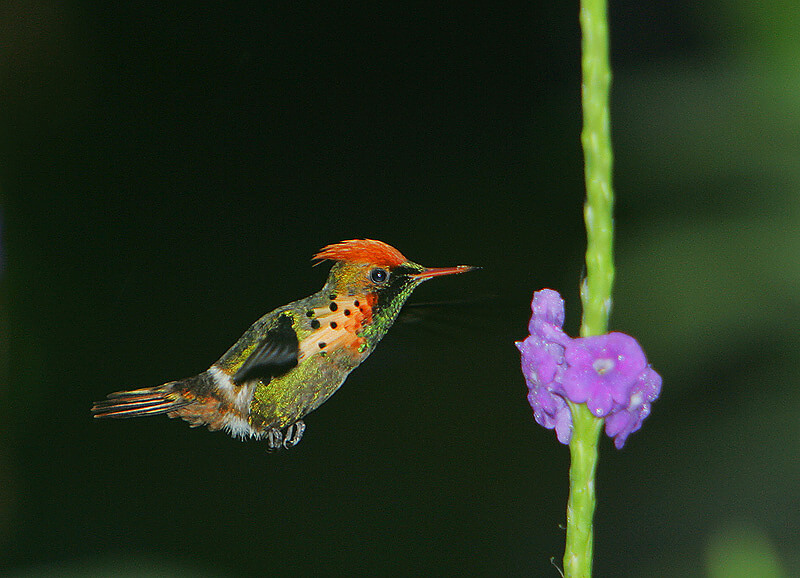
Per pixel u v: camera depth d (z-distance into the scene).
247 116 3.36
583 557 1.84
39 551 1.96
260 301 2.51
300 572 2.05
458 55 3.62
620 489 2.14
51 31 2.00
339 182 3.59
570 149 2.72
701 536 2.01
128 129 2.81
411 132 3.62
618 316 1.93
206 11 2.93
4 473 1.96
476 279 2.17
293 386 1.89
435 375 2.55
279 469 2.20
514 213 3.15
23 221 2.01
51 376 1.99
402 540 2.24
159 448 2.02
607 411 1.83
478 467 2.44
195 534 2.02
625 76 1.97
